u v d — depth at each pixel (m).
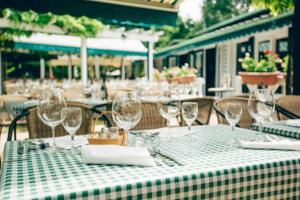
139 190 0.80
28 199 0.70
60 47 9.36
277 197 0.99
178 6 3.37
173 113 1.48
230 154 1.09
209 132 1.58
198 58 12.45
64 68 22.69
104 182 0.80
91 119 2.35
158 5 3.25
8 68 21.47
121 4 3.04
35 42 8.74
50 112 1.21
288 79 4.15
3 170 0.94
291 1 3.80
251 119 2.68
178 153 1.13
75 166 0.96
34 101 3.51
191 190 0.86
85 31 6.38
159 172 0.88
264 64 4.87
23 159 1.05
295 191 1.02
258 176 0.95
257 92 1.38
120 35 7.48
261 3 4.05
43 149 1.20
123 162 0.96
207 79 11.71
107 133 1.20
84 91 5.66
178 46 11.31
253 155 1.07
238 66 9.69
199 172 0.88
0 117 3.80
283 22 5.38
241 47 9.56
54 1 2.71
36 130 2.17
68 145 1.27
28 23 5.71
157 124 2.62
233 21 13.70
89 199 0.75
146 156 0.95
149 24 3.25
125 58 13.95
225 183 0.90
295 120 1.89
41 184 0.79
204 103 3.24
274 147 1.16
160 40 25.27
